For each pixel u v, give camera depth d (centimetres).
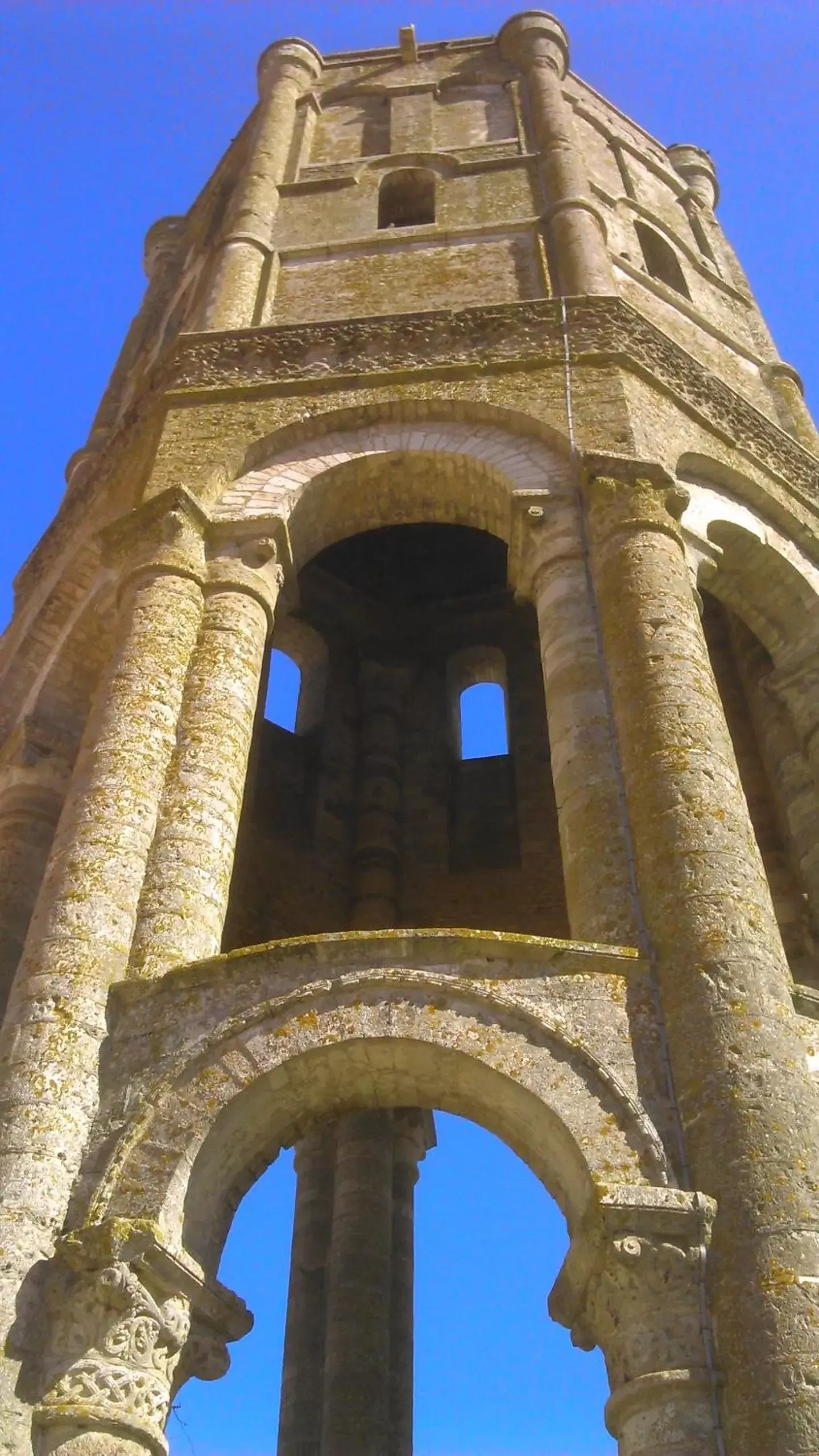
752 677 2006
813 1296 888
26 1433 884
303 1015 1088
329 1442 1694
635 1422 885
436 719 2503
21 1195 985
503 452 1662
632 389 1738
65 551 2006
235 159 2727
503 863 2278
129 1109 1056
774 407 2172
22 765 1730
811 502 1869
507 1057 1048
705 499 1747
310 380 1791
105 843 1223
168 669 1395
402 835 2338
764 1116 985
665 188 2769
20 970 1151
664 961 1111
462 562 2648
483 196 2259
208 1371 1002
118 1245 938
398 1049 1068
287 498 1638
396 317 1869
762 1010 1053
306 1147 2066
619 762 1291
